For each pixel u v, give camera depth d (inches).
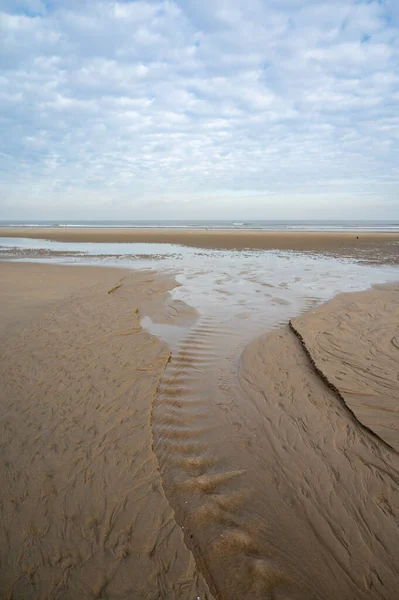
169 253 867.4
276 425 162.1
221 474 132.9
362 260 711.7
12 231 1833.2
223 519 113.9
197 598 89.4
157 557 99.5
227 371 218.1
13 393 183.0
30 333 273.1
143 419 163.8
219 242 1125.7
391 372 201.6
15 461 133.8
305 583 94.6
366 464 135.5
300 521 113.0
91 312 332.8
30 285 458.3
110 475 128.7
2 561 97.2
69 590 90.0
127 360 226.8
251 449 146.9
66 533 105.9
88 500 117.6
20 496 118.3
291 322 292.8
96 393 185.6
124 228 2186.3
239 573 97.0
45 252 900.6
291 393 188.7
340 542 105.7
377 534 107.9
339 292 419.5
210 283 485.7
